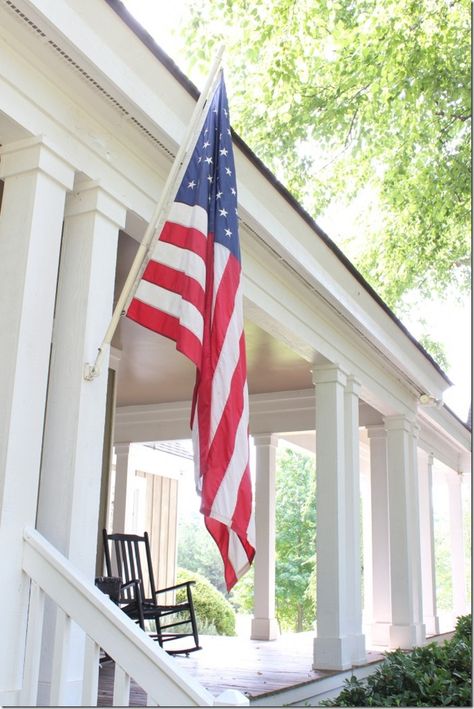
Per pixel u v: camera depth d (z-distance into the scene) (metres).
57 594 2.52
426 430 9.45
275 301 4.80
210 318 3.02
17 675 2.52
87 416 2.97
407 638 6.96
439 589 30.17
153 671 2.32
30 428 2.71
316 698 4.67
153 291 2.99
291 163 11.31
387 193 11.50
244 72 10.48
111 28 3.04
